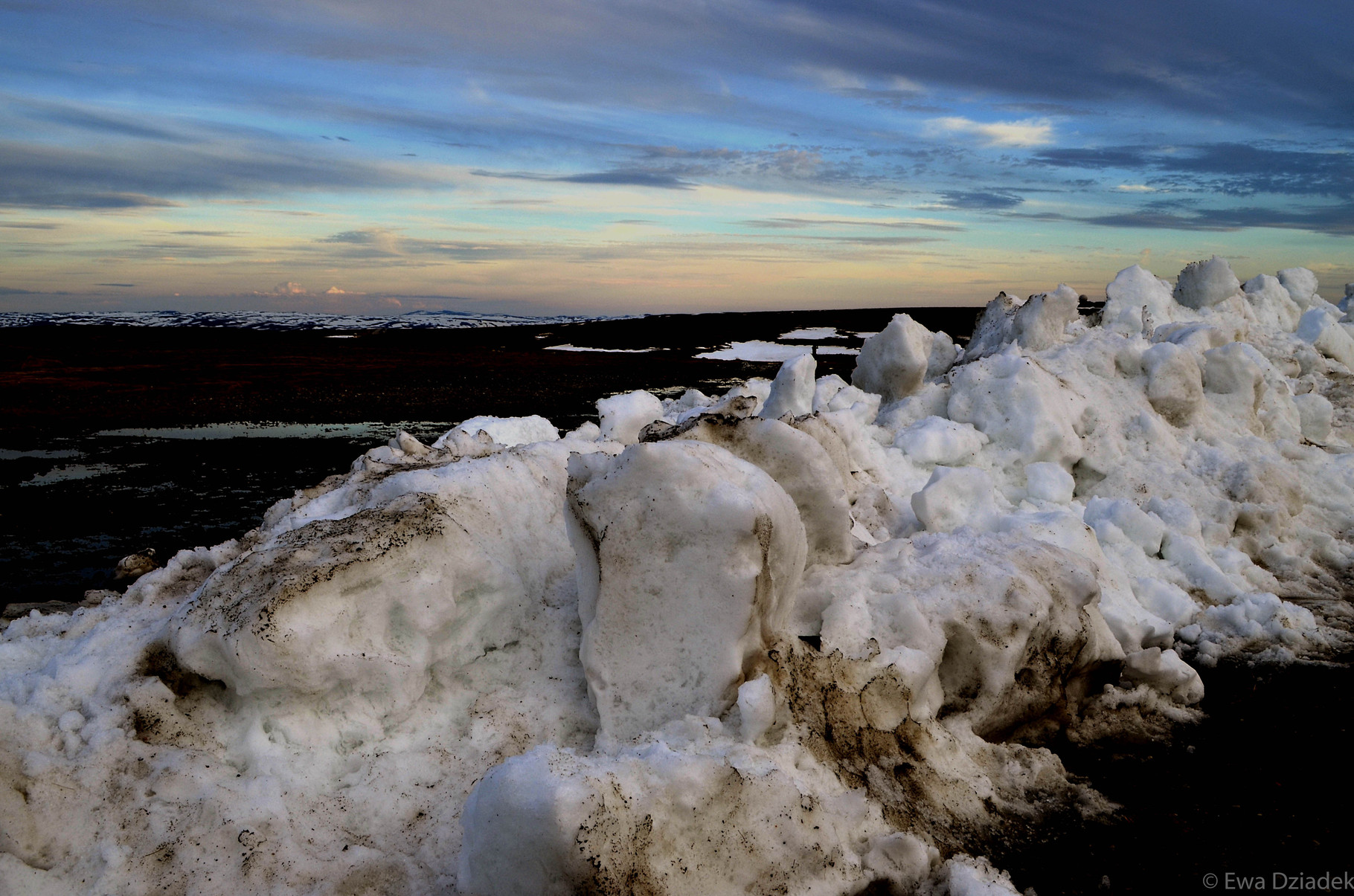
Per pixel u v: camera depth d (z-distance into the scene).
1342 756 4.33
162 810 3.10
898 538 5.74
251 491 10.67
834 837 3.07
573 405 18.64
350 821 3.26
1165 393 8.07
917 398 8.27
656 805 2.79
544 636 4.18
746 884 2.86
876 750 3.72
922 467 7.23
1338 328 10.83
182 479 11.42
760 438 4.51
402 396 20.09
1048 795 3.91
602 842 2.55
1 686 3.67
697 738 3.39
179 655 3.57
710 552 3.61
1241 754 4.36
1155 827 3.74
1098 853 3.55
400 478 4.61
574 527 3.91
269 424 16.17
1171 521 6.73
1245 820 3.81
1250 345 9.48
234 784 3.27
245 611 3.49
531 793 2.60
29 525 9.15
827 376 9.49
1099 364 8.34
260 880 2.89
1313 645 5.58
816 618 4.32
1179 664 4.83
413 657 3.72
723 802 2.92
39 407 18.06
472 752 3.61
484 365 27.61
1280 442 8.33
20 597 6.99
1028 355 8.42
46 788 3.06
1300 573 6.71
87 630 4.26
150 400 19.19
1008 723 4.29
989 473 7.27
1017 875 3.38
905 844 3.14
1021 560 4.60
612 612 3.72
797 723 3.57
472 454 5.92
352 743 3.60
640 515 3.68
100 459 12.84
